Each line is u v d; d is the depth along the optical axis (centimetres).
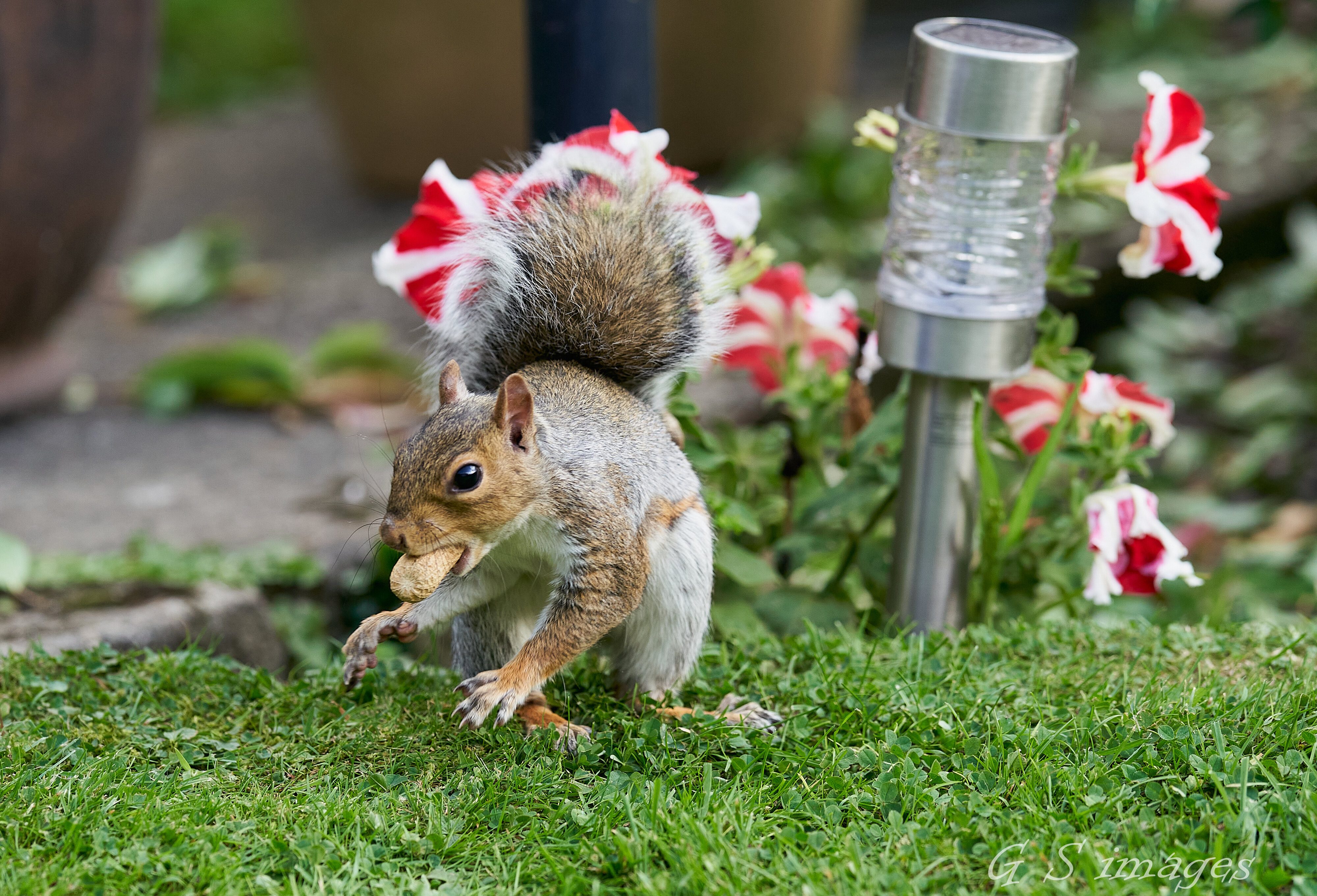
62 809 445
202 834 429
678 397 629
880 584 662
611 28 644
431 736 507
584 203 531
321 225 1425
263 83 1986
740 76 1355
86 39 895
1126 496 602
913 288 593
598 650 562
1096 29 1922
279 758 495
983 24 611
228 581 709
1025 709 506
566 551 463
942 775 452
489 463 439
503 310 522
